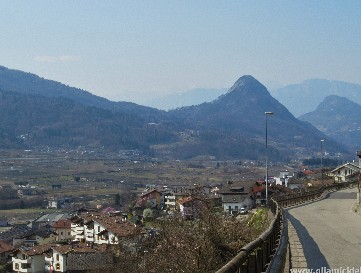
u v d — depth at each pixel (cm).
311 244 2023
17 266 7238
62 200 14950
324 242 2089
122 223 7256
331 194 6181
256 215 3431
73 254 6172
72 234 8719
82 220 8081
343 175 9612
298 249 1838
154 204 10600
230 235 2098
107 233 6912
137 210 10162
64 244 7331
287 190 7256
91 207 13125
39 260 7031
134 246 4747
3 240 9519
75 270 5972
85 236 7675
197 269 1914
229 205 7731
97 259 5681
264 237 1143
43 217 12056
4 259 8131
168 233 2139
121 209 11456
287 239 1811
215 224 2088
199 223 2133
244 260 745
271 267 1152
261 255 1068
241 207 7694
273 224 1598
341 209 4141
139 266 2856
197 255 1934
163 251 2109
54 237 9394
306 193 5300
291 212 3872
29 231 10181
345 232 2478
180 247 2022
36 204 14638
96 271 4934
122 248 5078
